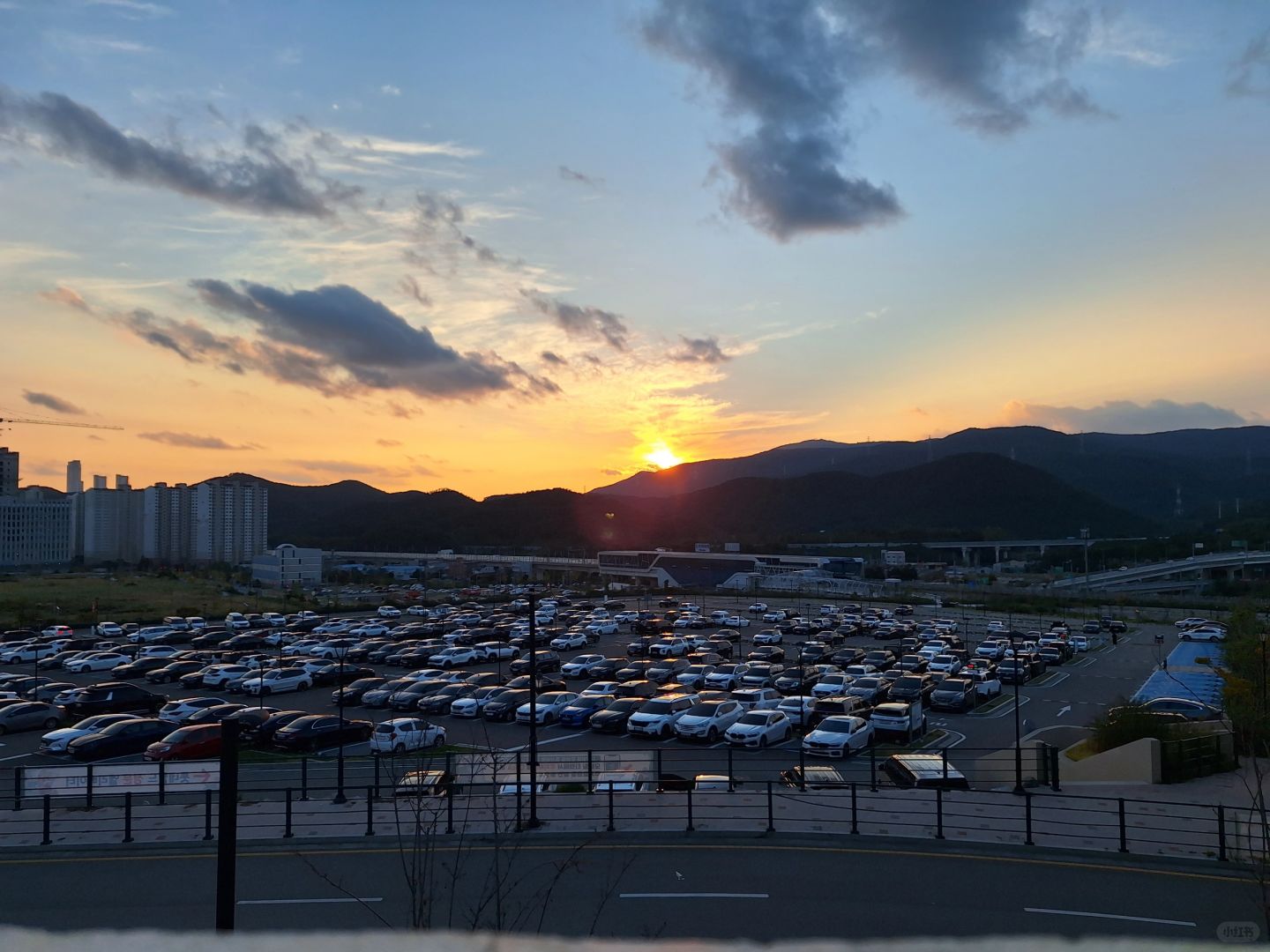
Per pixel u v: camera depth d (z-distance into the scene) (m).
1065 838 18.75
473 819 20.42
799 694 46.47
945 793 22.69
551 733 37.66
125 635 71.44
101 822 20.80
